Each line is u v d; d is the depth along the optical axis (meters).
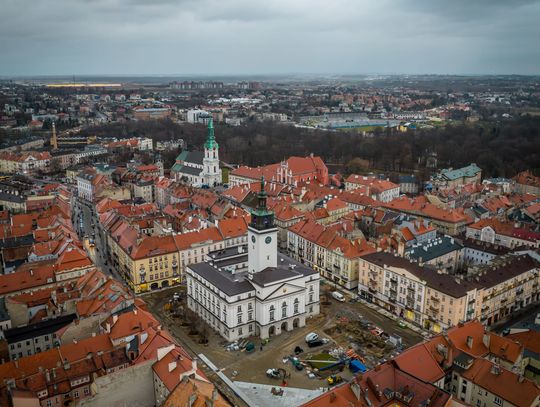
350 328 167.50
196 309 179.38
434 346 123.69
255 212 166.12
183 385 103.06
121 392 113.94
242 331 162.38
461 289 158.38
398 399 106.75
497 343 129.50
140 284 196.75
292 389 134.00
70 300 154.25
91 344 126.38
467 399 118.12
